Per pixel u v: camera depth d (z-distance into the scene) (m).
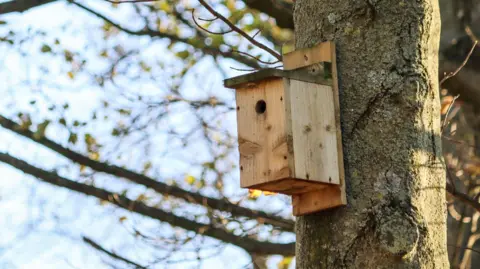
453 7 14.59
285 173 6.95
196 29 17.03
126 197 16.41
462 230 12.34
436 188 6.79
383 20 6.96
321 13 7.22
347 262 6.64
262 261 15.76
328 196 6.88
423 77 6.89
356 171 6.80
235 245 15.63
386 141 6.77
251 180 7.23
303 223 7.05
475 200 10.58
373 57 6.93
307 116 7.07
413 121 6.79
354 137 6.88
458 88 13.76
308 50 7.21
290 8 14.12
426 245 6.57
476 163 13.10
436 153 6.87
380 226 6.55
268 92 7.25
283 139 7.05
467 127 13.92
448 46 14.17
